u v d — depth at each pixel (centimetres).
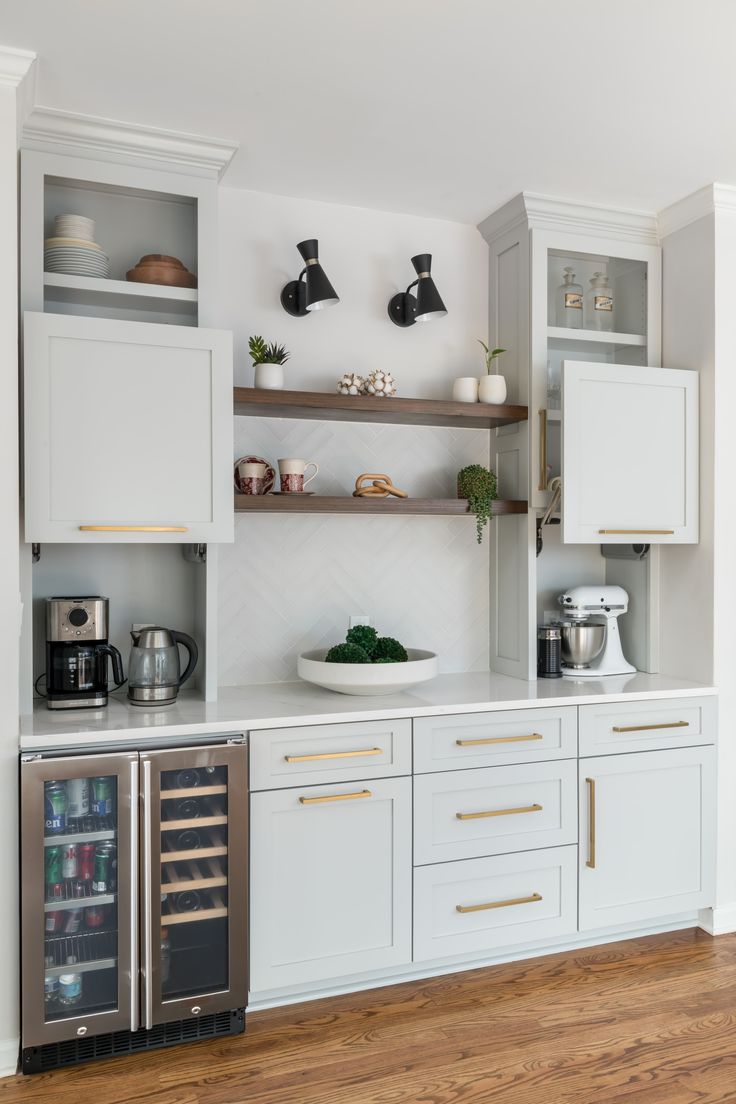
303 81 230
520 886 278
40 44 211
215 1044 237
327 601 314
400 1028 243
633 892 294
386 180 294
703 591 312
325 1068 224
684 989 265
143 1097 212
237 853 239
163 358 249
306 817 250
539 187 300
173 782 234
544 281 310
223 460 255
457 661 335
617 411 300
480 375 337
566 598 328
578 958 287
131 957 228
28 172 247
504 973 276
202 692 279
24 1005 219
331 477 313
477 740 271
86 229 261
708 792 305
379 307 321
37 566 274
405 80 230
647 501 304
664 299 329
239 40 210
